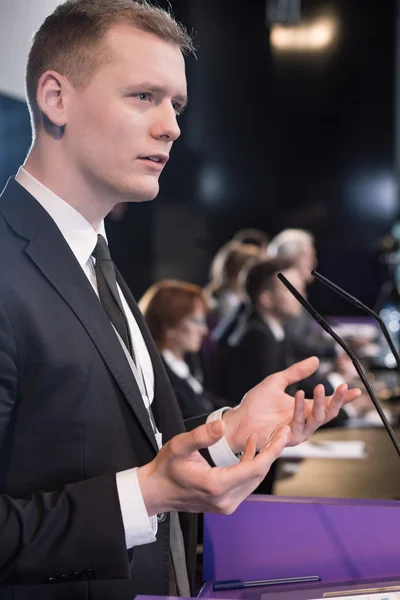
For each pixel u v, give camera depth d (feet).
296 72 21.17
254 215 21.49
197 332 9.04
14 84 5.68
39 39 3.57
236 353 10.09
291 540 3.44
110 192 3.53
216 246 21.33
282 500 3.48
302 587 3.35
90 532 2.99
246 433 3.68
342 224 21.58
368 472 8.14
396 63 21.04
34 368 3.25
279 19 20.35
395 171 21.40
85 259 3.63
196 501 2.86
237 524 3.48
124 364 3.43
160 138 3.44
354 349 15.21
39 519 3.04
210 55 20.93
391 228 21.42
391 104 21.20
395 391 12.25
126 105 3.40
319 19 20.98
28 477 3.28
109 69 3.38
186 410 8.52
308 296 20.76
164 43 3.46
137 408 3.43
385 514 3.39
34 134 3.65
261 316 10.21
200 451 3.70
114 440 3.36
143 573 3.51
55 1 5.81
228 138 21.27
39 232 3.48
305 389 9.77
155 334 8.93
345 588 3.16
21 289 3.29
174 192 21.20
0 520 3.03
